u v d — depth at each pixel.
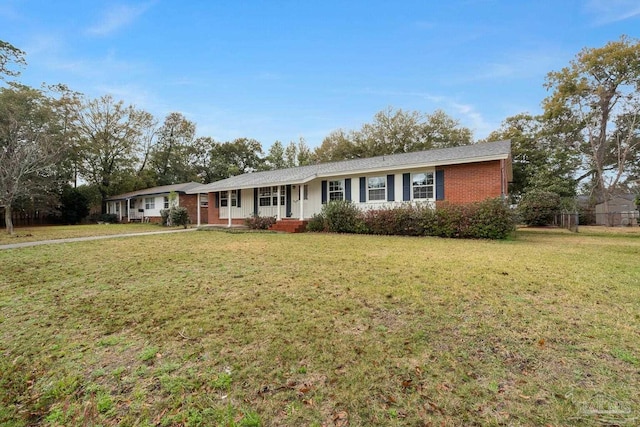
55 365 2.61
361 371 2.36
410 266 5.71
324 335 2.94
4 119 17.77
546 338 2.80
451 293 4.06
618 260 6.24
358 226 12.58
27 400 2.21
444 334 2.91
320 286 4.52
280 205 16.27
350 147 33.44
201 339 2.96
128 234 13.74
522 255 6.86
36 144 15.80
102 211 30.20
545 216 18.36
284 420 1.90
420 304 3.68
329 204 13.57
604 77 21.92
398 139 32.28
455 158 11.52
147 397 2.16
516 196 25.53
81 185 28.94
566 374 2.26
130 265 6.33
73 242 10.48
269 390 2.19
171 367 2.50
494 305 3.61
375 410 1.96
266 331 3.07
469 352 2.59
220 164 37.62
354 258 6.63
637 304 3.63
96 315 3.65
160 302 4.01
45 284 5.02
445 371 2.33
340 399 2.07
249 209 18.28
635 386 2.10
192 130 36.84
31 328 3.34
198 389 2.21
